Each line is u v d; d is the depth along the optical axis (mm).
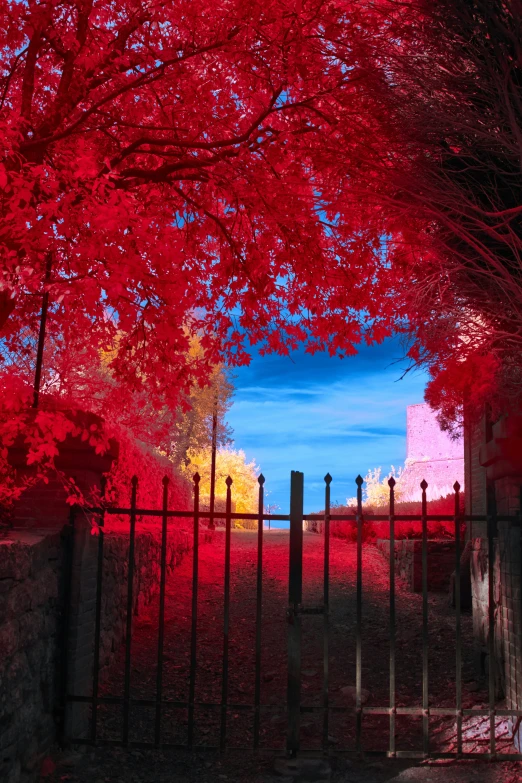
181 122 7211
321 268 7199
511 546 5281
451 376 5086
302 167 6766
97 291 4473
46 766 4590
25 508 5281
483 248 4633
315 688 6758
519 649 5043
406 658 7641
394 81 4316
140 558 8445
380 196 4648
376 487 27641
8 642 4078
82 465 5270
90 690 5570
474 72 4008
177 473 13734
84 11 5938
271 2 5652
